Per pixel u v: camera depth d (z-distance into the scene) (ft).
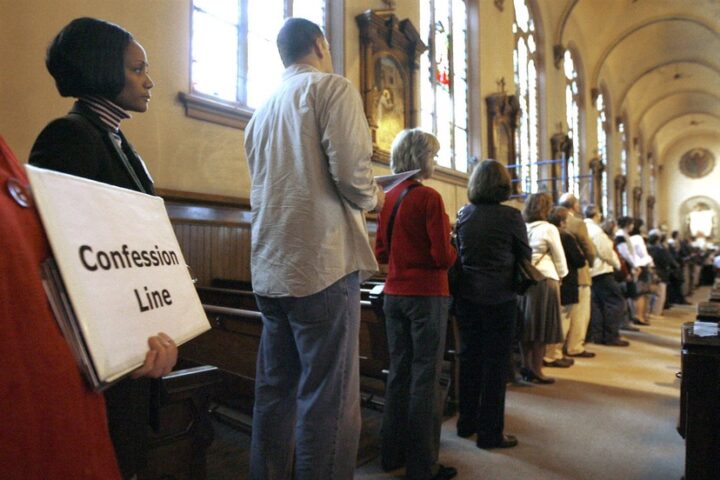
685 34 61.21
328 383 5.41
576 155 55.36
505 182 9.23
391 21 23.57
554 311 13.82
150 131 14.47
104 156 4.15
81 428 2.57
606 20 56.29
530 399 12.79
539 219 14.25
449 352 11.79
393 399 8.45
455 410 11.73
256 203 5.80
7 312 2.32
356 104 5.55
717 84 76.54
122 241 3.35
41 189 2.77
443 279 7.84
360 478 8.25
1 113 11.37
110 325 2.95
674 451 9.50
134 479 4.13
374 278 15.17
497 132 35.35
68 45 4.33
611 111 69.15
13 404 2.25
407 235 7.88
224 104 16.48
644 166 90.79
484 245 8.94
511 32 39.29
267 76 19.07
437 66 30.12
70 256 2.81
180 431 5.03
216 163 16.29
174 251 4.03
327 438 5.37
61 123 4.00
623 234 25.09
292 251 5.39
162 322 3.47
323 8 21.74
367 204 5.57
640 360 17.48
